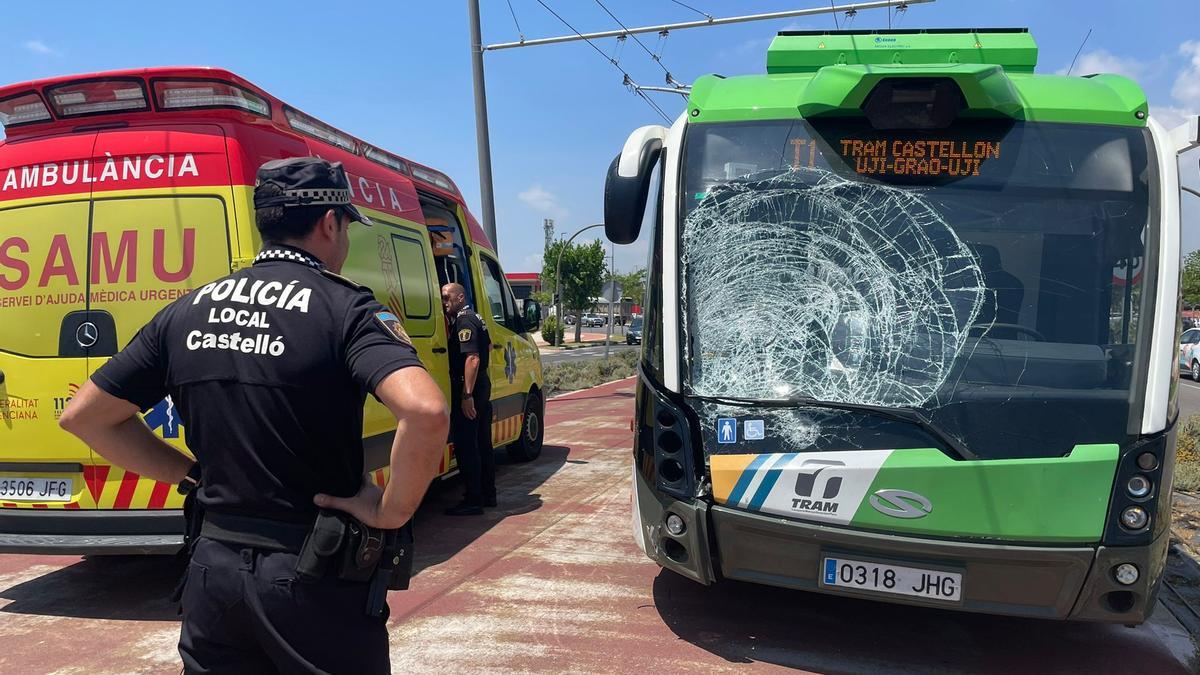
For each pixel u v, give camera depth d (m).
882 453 3.47
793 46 4.52
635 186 4.11
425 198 6.79
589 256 49.59
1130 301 3.58
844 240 3.86
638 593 4.70
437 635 4.08
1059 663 3.90
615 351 40.25
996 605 3.41
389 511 1.93
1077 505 3.32
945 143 3.86
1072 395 3.46
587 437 10.77
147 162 4.35
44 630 4.12
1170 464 3.41
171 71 4.27
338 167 2.18
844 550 3.50
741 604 4.55
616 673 3.70
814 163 3.96
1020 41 4.45
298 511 1.97
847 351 3.72
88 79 4.34
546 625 4.22
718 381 3.78
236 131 4.33
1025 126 3.83
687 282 3.92
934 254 3.79
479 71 14.09
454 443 6.54
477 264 7.52
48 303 4.37
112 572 5.04
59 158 4.44
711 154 4.07
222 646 2.02
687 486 3.71
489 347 6.58
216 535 2.00
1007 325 3.66
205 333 2.01
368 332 1.96
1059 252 3.70
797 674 3.72
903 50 4.47
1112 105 3.84
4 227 4.44
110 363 2.06
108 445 2.09
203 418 2.00
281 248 2.08
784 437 3.61
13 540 4.25
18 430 4.34
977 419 3.47
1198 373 25.08
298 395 1.94
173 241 4.30
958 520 3.38
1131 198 3.68
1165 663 3.91
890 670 3.79
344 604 2.00
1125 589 3.32
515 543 5.67
